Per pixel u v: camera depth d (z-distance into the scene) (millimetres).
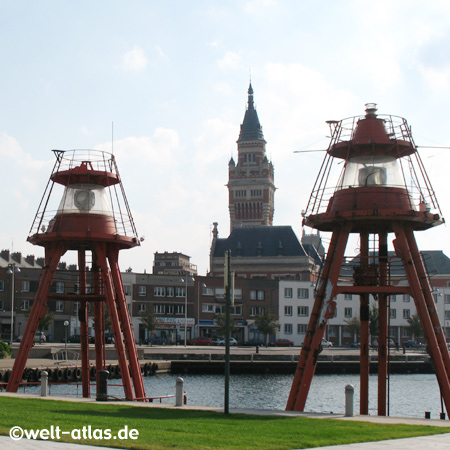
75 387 64812
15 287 127750
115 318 41438
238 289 139250
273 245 168125
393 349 121562
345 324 139000
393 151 38156
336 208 37344
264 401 59062
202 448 18766
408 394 66500
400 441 20797
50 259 42469
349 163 38625
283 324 140375
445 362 35031
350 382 77812
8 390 40500
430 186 37625
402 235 36062
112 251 43375
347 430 22594
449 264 154500
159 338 131000
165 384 71625
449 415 33562
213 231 175625
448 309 143375
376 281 38062
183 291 136625
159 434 20922
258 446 19266
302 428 22875
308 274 160500
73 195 43062
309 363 35125
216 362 88938
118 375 77625
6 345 83375
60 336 127125
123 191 44250
